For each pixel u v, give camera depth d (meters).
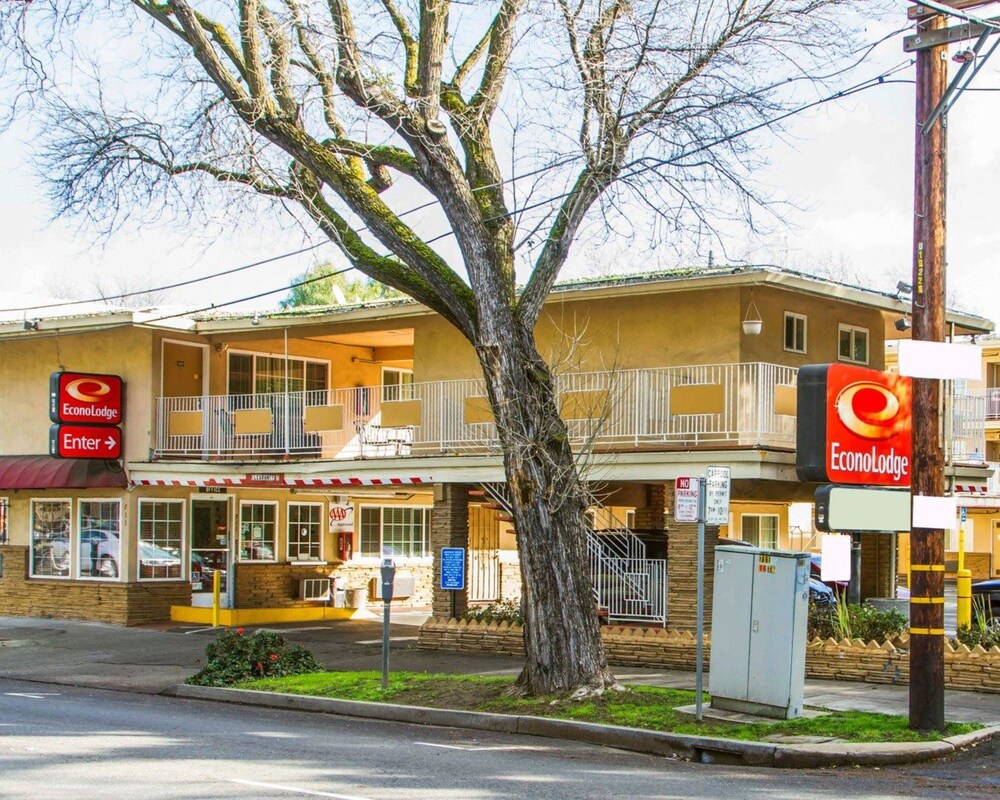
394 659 21.11
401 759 12.00
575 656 15.45
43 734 13.32
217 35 15.98
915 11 13.44
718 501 14.24
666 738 13.26
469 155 16.30
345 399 28.91
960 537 22.12
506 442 15.41
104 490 28.81
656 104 15.73
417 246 16.02
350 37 15.43
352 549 31.95
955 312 24.48
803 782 11.23
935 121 13.46
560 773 11.39
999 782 11.32
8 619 29.59
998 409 47.59
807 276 21.70
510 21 16.02
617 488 23.70
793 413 20.69
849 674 17.52
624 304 22.69
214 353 29.34
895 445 19.70
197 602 29.09
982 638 17.12
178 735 13.48
